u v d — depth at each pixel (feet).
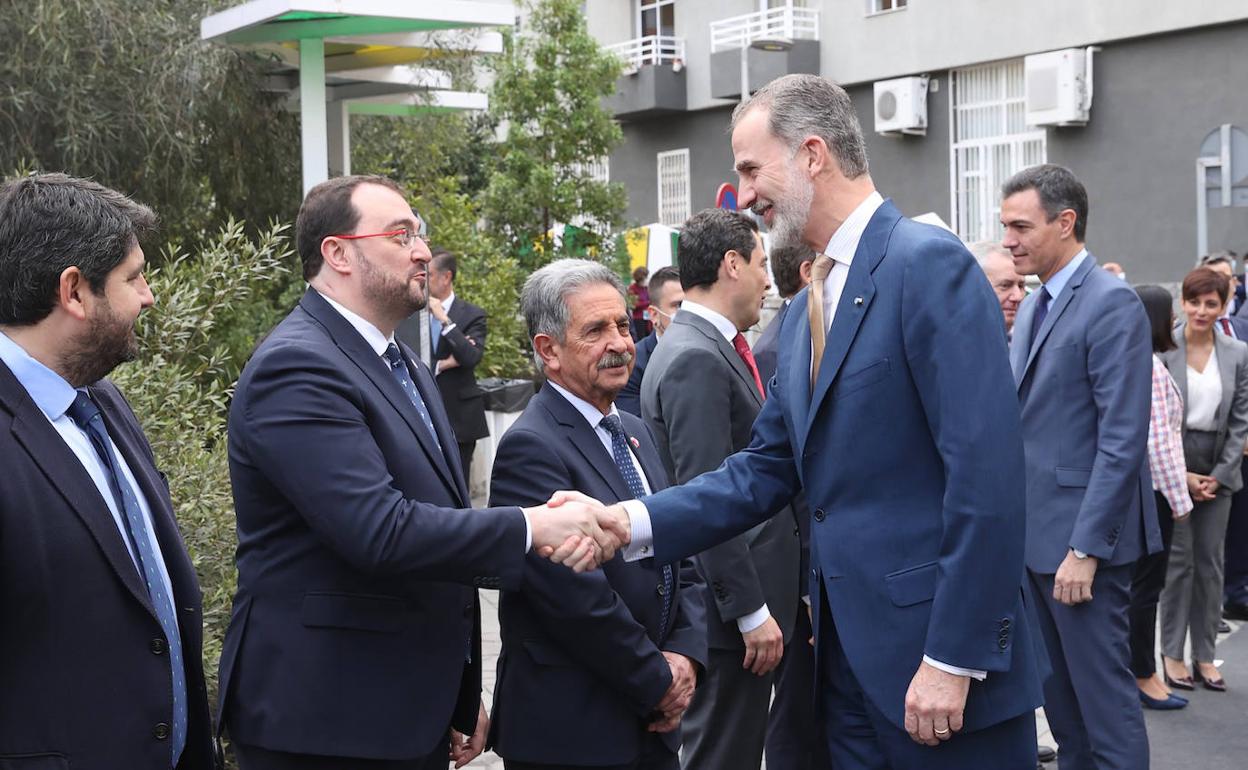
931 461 9.41
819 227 9.90
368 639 9.62
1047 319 14.97
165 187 31.86
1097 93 54.90
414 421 10.18
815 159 9.77
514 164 55.11
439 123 48.42
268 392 9.52
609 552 10.55
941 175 61.67
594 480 11.12
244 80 33.50
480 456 35.70
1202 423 21.67
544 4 55.57
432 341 29.19
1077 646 14.49
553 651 10.78
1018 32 57.00
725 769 13.19
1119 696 14.40
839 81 65.31
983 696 9.30
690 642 11.53
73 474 8.14
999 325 9.31
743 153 9.96
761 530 13.65
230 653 9.82
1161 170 53.01
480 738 11.51
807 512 13.97
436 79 38.47
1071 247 14.99
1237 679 22.12
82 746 7.96
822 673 10.35
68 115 28.73
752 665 13.06
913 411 9.40
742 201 10.07
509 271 45.14
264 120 35.06
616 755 10.75
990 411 9.04
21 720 7.79
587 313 11.16
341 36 30.25
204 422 16.83
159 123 30.89
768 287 15.06
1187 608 21.50
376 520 9.25
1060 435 14.73
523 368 44.34
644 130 77.00
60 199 8.26
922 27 61.11
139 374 15.88
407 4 27.55
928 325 9.20
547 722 10.74
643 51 75.51
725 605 12.87
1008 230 15.20
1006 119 59.00
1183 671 21.54
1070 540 14.32
